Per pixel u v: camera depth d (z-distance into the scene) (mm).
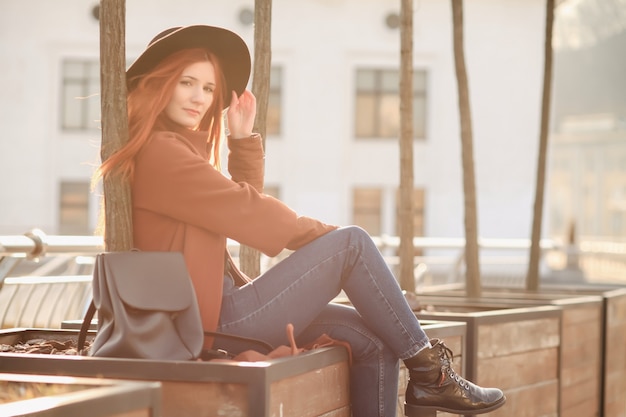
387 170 28516
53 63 28297
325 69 28375
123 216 3029
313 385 2949
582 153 41750
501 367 4559
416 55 28703
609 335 6195
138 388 2121
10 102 28125
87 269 6504
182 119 3160
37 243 5133
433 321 4133
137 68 3156
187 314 2807
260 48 4180
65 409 1929
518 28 28609
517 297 6297
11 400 2277
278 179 28234
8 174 28031
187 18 28109
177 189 2977
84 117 28422
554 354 5172
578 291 7402
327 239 3107
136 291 2748
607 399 6180
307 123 28281
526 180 28641
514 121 28609
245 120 3443
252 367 2576
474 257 6242
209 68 3180
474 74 28578
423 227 28516
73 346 3607
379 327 3178
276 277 3072
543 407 5027
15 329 3785
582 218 41875
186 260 2984
